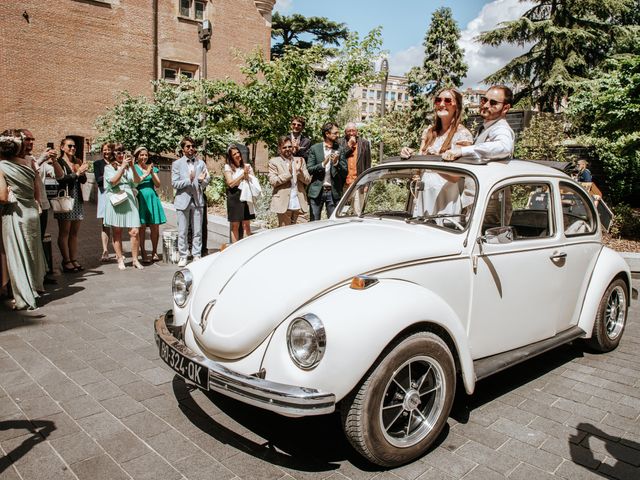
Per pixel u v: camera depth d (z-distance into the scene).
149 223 8.28
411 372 2.95
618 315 4.90
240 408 3.48
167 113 16.25
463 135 4.22
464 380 3.06
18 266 5.50
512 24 25.58
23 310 5.58
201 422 3.28
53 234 10.69
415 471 2.82
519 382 4.10
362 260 2.94
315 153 7.29
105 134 17.58
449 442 3.14
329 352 2.51
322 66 14.84
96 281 7.02
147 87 22.31
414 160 3.99
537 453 3.04
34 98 19.78
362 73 14.04
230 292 3.01
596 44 25.86
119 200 7.51
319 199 7.44
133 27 21.73
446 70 32.16
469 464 2.90
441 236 3.36
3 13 18.86
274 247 3.28
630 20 28.12
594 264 4.57
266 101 14.12
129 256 8.88
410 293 2.83
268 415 3.41
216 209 13.39
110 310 5.66
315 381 2.53
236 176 7.69
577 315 4.46
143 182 8.24
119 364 4.16
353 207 4.26
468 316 3.37
